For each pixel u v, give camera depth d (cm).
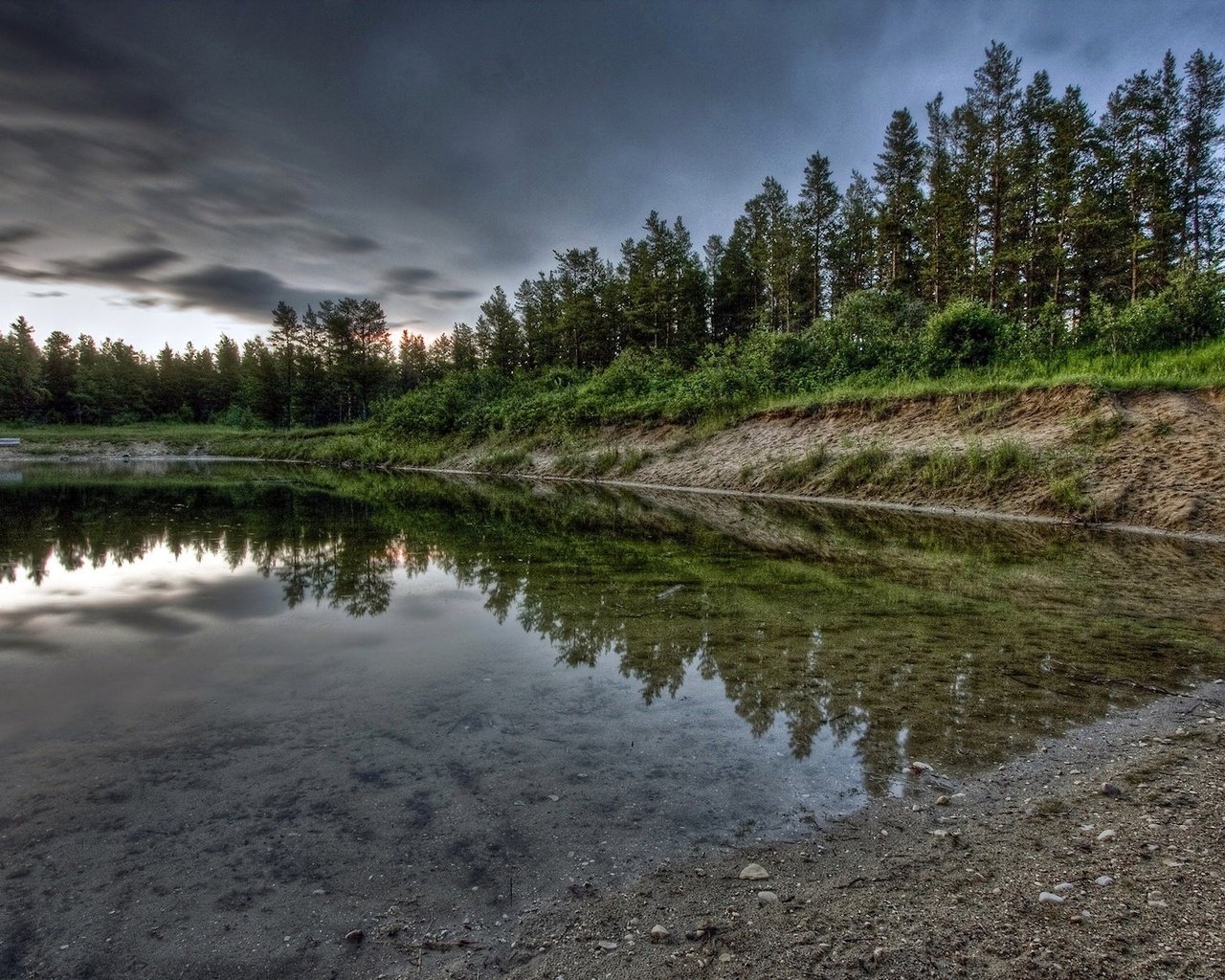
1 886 229
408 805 280
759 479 1727
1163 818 276
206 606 612
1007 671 442
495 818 271
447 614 584
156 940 206
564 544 969
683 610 598
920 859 250
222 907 221
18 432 6019
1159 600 629
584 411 2688
